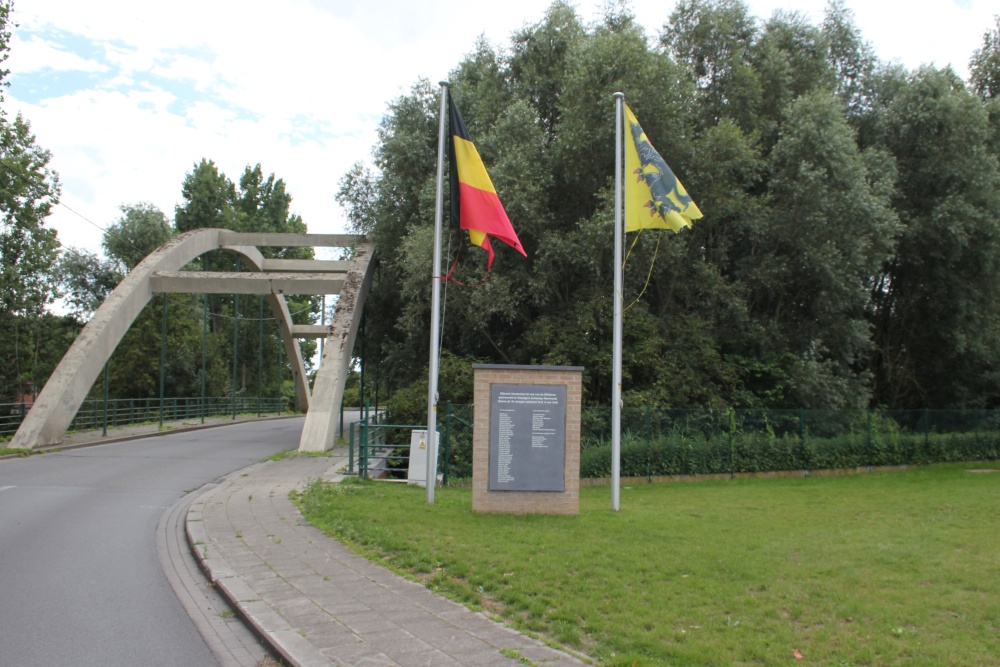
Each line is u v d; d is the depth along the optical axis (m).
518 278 21.28
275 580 7.21
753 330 22.41
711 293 21.55
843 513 12.41
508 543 8.62
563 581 6.91
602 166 21.94
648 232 19.52
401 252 24.45
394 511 10.90
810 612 6.16
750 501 14.15
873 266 22.89
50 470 16.55
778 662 4.94
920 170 26.55
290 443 24.69
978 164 25.61
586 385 21.19
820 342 24.20
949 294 27.27
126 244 50.44
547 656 5.05
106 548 9.09
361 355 29.38
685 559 7.95
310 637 5.49
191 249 29.42
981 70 31.30
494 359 24.22
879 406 28.36
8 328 38.34
